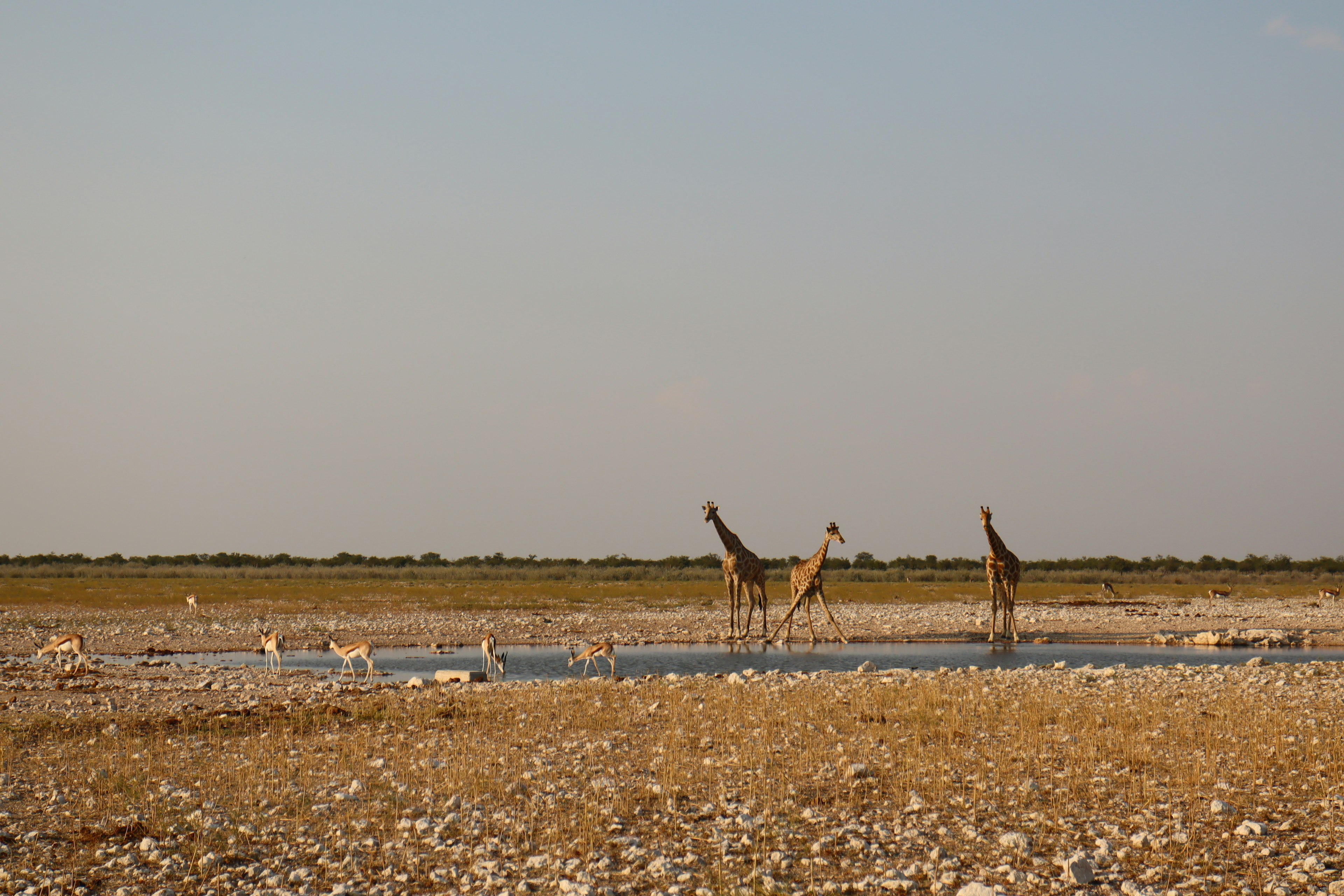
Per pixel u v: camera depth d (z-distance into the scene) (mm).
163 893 11375
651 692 27781
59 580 106375
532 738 20781
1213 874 12172
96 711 24578
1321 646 46500
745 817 14508
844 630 54250
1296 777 16766
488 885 11805
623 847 13359
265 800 15414
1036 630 53594
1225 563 145625
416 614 63781
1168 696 25344
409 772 17531
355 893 11578
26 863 12508
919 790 16234
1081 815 14820
